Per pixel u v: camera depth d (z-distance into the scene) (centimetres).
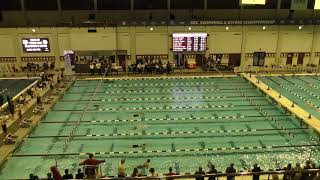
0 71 2622
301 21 2678
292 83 2281
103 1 2809
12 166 1225
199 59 2744
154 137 1472
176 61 2733
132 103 1909
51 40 2603
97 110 1802
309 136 1464
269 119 1664
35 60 2644
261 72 2577
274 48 2739
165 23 2636
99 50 2630
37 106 1788
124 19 2856
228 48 2723
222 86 2247
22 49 2606
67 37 2609
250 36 2700
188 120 1656
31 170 1198
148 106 1858
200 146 1382
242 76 2472
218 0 2869
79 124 1611
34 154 1311
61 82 2291
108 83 2320
